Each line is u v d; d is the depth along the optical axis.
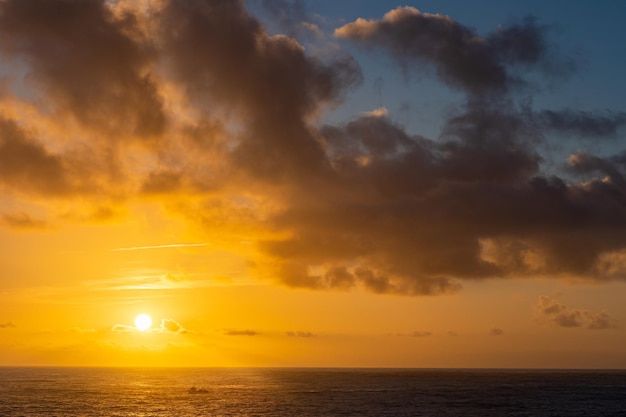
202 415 149.62
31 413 151.88
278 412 156.62
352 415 150.75
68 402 179.75
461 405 176.25
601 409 167.25
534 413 157.00
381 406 172.38
